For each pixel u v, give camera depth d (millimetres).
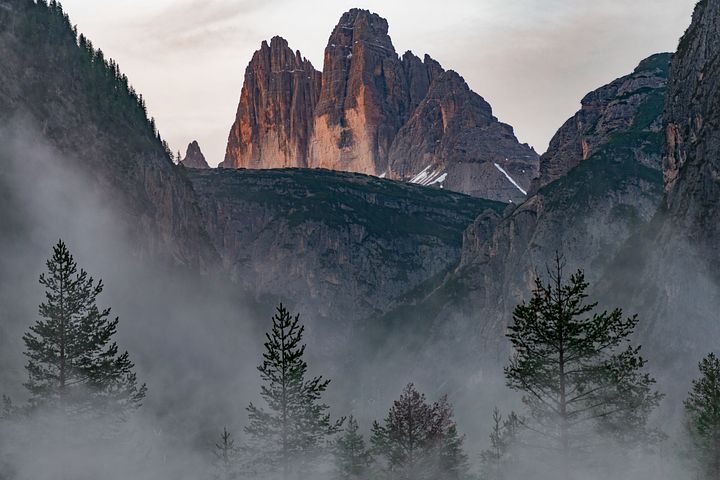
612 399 77875
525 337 78438
